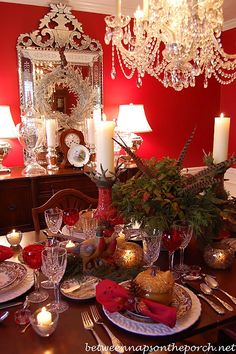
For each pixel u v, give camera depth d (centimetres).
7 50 306
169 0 238
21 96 316
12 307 97
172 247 113
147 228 109
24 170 294
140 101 382
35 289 107
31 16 310
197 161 443
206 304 97
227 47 410
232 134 426
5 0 297
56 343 81
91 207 193
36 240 150
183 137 423
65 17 322
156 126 401
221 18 246
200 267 121
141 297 89
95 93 348
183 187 115
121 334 84
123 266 114
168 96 401
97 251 109
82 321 90
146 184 114
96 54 343
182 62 272
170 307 86
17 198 273
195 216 110
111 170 135
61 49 323
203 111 431
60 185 287
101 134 132
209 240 123
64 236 133
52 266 99
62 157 321
